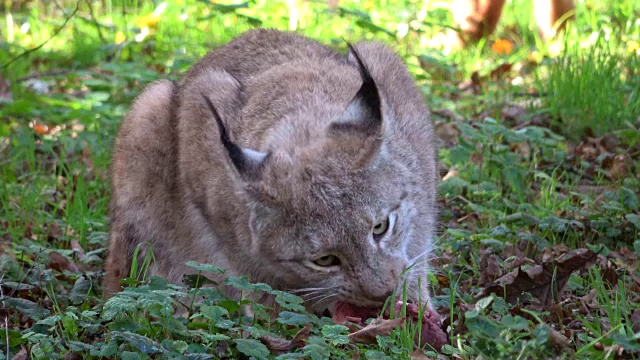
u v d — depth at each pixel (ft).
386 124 28.17
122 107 52.75
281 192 27.25
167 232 33.86
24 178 44.86
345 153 27.84
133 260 31.78
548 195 38.88
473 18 63.21
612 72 50.03
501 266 32.91
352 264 27.58
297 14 69.00
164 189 33.76
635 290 30.71
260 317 28.63
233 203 29.60
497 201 39.83
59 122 51.49
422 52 62.13
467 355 25.45
